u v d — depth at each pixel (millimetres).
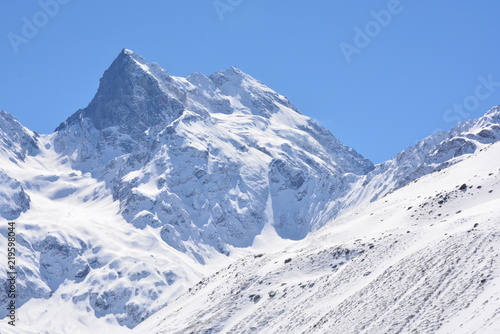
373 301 146500
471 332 112750
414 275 145875
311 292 183125
